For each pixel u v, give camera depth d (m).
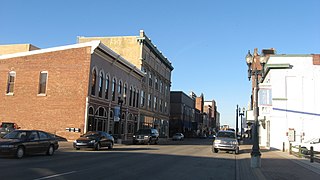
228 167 17.69
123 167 15.20
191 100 100.44
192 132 99.56
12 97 36.69
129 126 47.91
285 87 33.34
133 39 52.62
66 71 35.41
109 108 40.09
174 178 12.70
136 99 50.69
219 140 28.20
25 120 35.88
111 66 40.53
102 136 26.19
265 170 16.08
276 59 33.81
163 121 67.62
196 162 19.38
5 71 37.41
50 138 19.86
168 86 71.56
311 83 33.16
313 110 32.88
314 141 29.52
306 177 13.63
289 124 32.94
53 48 36.16
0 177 10.93
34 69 36.53
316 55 33.34
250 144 50.59
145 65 54.31
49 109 35.31
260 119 38.81
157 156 22.08
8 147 16.97
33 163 15.31
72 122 34.34
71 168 13.91
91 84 35.28
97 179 11.41
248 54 20.23
